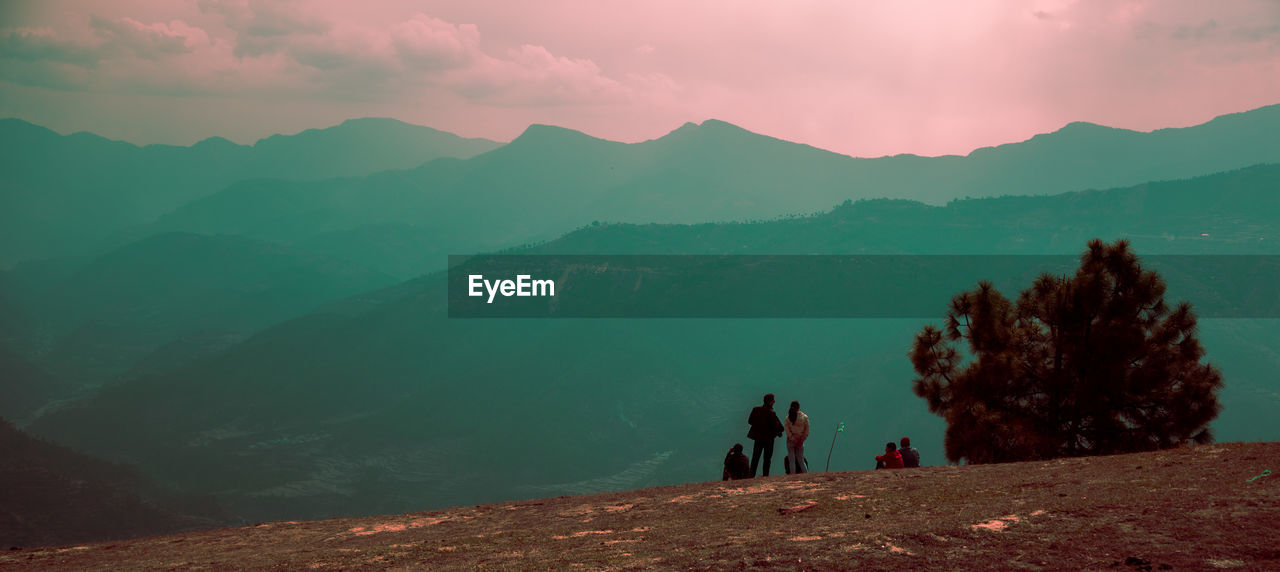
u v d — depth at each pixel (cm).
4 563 1174
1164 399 1694
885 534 816
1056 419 1780
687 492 1362
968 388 1839
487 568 855
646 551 872
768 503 1152
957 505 971
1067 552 697
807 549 789
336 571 920
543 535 1070
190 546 1228
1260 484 850
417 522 1334
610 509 1262
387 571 895
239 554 1119
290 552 1098
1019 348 1812
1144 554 668
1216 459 1053
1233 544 664
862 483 1250
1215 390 1670
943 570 680
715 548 844
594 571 788
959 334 1897
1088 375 1731
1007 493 1016
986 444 1694
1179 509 788
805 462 1659
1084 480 1038
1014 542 743
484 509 1433
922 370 1933
